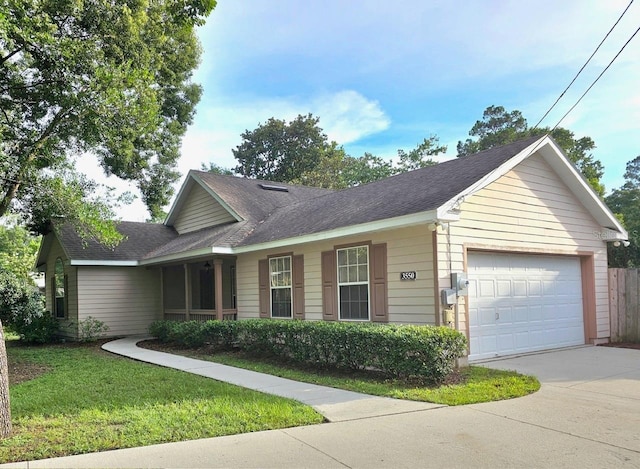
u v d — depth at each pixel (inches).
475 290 395.5
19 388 324.8
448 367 301.1
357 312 418.9
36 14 405.4
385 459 176.4
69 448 188.7
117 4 463.8
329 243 449.7
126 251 696.4
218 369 381.4
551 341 453.7
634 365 365.1
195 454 183.2
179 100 743.7
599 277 500.4
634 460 172.9
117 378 346.6
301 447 190.4
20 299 526.6
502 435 202.7
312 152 1505.9
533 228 436.1
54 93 446.6
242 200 667.4
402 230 380.8
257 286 545.6
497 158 414.6
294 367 381.1
